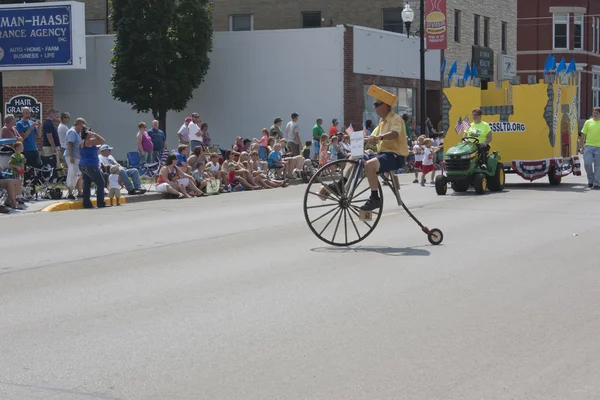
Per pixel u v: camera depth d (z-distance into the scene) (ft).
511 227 49.80
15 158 67.21
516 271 35.63
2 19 101.30
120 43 125.18
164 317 28.09
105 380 21.62
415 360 22.97
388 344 24.56
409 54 142.51
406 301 30.07
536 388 20.66
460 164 72.23
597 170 77.77
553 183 82.74
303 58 128.16
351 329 26.27
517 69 210.38
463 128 80.64
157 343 24.95
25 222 57.82
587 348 24.04
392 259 38.73
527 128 79.36
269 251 41.75
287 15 155.84
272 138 102.27
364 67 130.21
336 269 36.37
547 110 78.54
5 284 34.37
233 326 26.78
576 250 41.04
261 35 129.90
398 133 41.27
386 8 150.20
